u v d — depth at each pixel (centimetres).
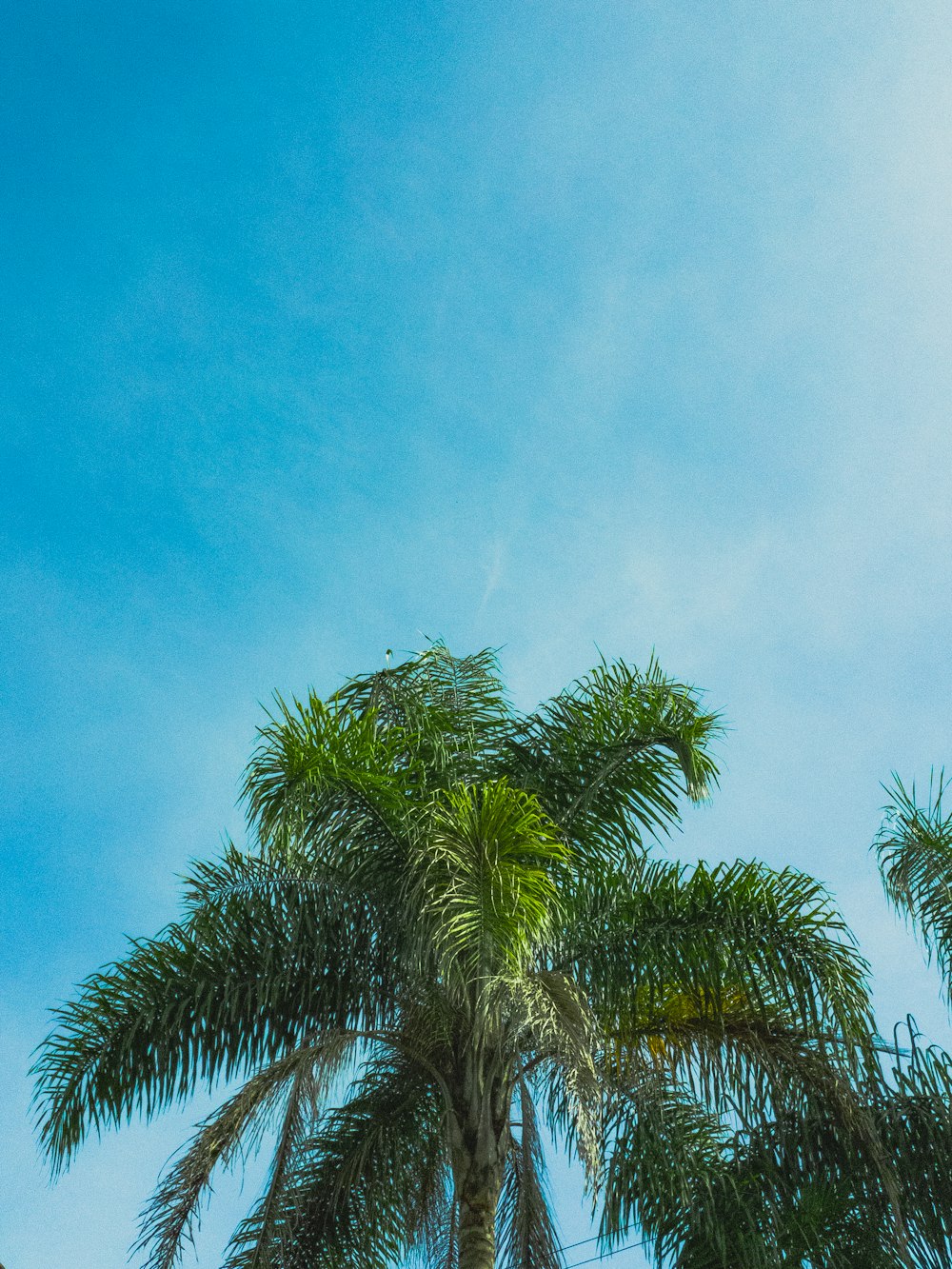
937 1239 1029
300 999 1066
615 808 1159
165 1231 985
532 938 935
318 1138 1170
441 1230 1177
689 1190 991
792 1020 1116
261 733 1036
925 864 1147
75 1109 988
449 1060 1120
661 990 1091
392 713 1188
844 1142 1067
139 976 1038
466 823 959
